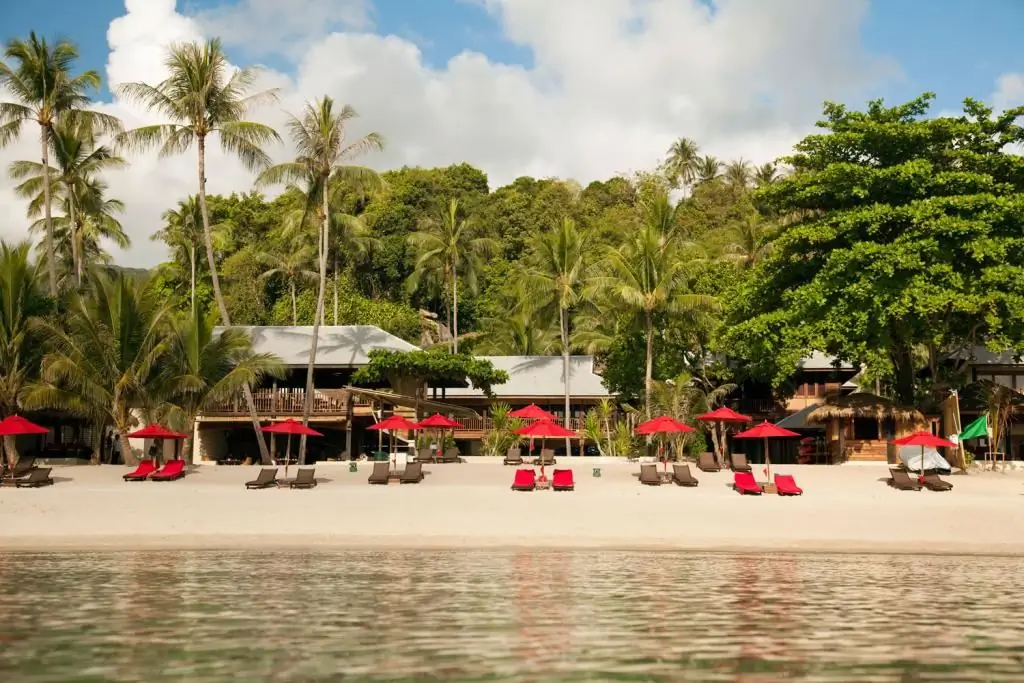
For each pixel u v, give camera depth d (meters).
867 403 46.00
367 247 79.50
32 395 41.34
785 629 14.89
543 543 26.02
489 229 86.19
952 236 40.03
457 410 50.34
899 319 41.59
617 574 20.77
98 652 13.17
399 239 84.50
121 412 43.00
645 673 12.30
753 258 65.56
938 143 44.59
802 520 29.03
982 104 44.84
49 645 13.57
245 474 41.06
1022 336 39.62
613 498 32.84
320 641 13.91
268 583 19.19
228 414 54.72
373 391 47.19
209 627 14.81
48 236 51.25
